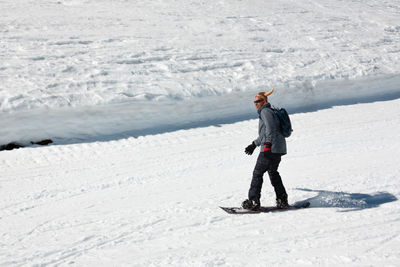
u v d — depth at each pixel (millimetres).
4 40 21938
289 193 9312
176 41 25141
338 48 27266
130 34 25578
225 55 23188
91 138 14352
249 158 12375
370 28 34156
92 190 9977
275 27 31016
